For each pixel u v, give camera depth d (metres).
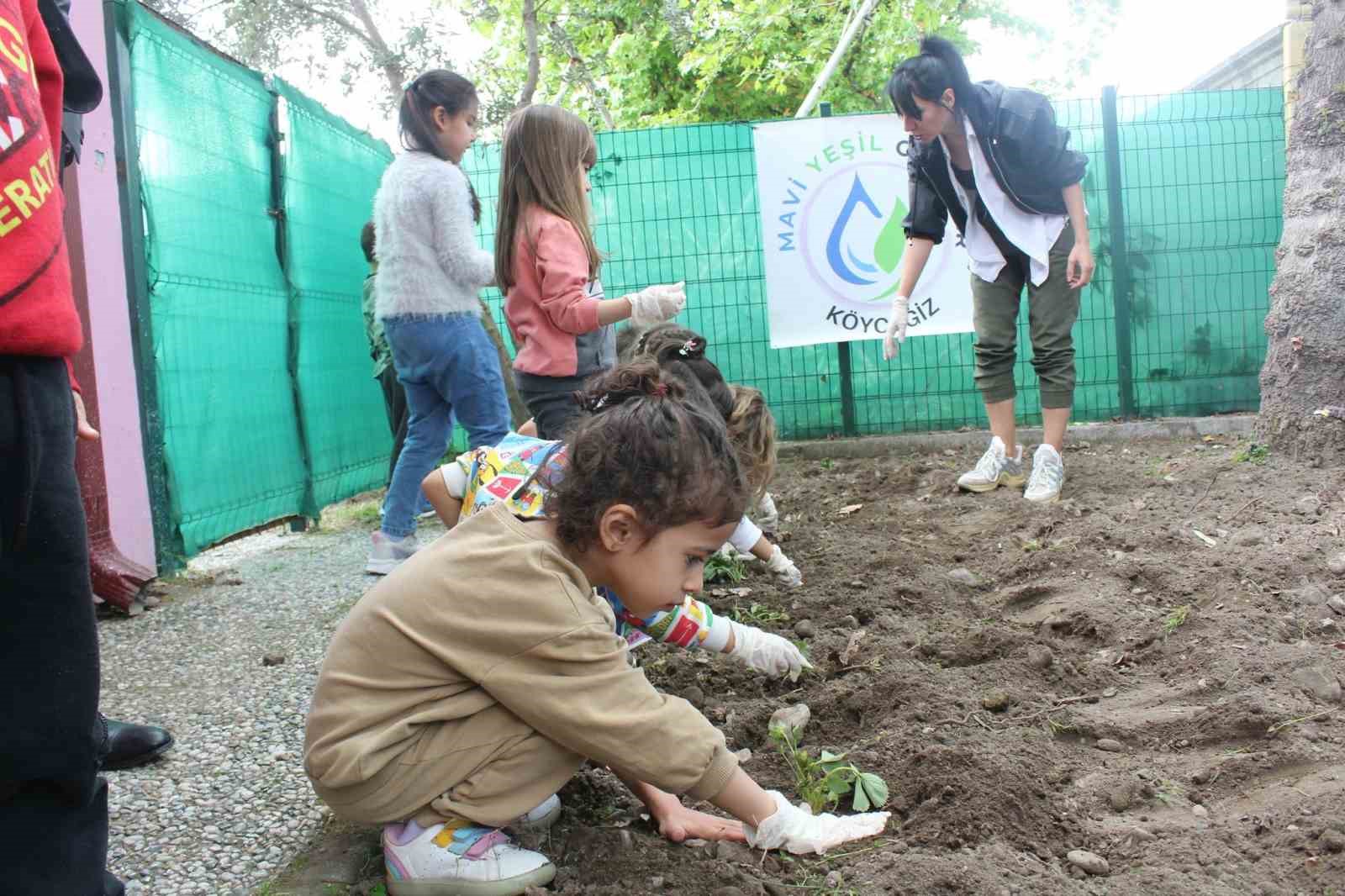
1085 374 7.94
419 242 4.61
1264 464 5.31
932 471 6.53
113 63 4.74
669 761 2.08
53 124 1.97
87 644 1.91
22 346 1.75
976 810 2.35
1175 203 7.77
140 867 2.39
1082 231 5.25
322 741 2.07
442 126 4.62
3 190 1.71
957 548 4.73
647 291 3.66
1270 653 3.11
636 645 2.91
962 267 7.60
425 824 2.09
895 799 2.47
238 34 9.98
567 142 3.77
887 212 7.57
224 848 2.48
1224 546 4.15
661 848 2.31
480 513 2.18
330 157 7.21
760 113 17.97
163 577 5.07
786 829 2.20
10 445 1.77
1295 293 5.32
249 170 6.04
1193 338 7.87
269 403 6.20
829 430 8.03
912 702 2.99
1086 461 6.36
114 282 4.75
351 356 7.50
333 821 2.59
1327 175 5.34
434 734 2.07
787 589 4.19
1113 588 3.82
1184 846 2.22
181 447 5.25
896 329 5.76
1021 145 5.09
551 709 2.03
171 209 5.21
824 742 2.89
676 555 2.09
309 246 6.79
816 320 7.72
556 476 2.20
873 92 16.88
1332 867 2.10
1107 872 2.17
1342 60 5.37
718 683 3.25
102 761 2.65
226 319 5.72
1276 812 2.31
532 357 3.87
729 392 3.35
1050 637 3.54
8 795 1.86
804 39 16.33
